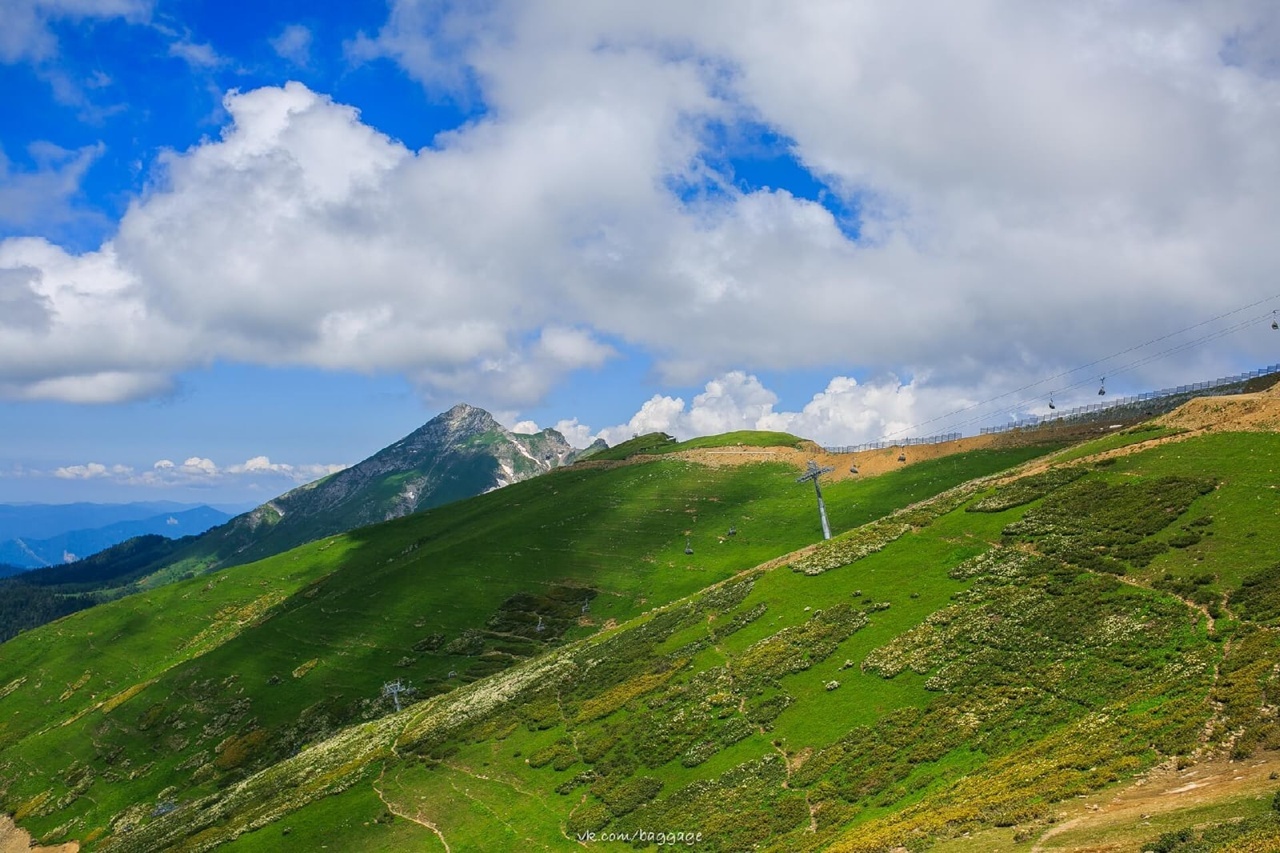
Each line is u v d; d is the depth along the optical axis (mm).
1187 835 28781
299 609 194125
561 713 85312
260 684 160375
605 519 197625
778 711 66688
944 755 51344
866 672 66938
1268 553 58188
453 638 158125
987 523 85875
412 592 181375
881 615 76125
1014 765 45125
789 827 50188
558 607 159125
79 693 195000
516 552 189375
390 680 149000
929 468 168625
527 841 62938
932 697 59344
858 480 177500
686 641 91000
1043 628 61594
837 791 52219
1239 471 72938
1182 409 94875
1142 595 60188
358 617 178125
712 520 181125
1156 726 42125
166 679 175375
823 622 79188
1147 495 75625
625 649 97438
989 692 56344
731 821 53906
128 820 127625
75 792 143875
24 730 184000
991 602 69250
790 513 172375
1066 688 52625
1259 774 33406
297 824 81000
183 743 149500
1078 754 42625
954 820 39062
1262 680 42156
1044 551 74000
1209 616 53781
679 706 75188
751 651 79500
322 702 147250
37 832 136250
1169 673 48719
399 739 98062
